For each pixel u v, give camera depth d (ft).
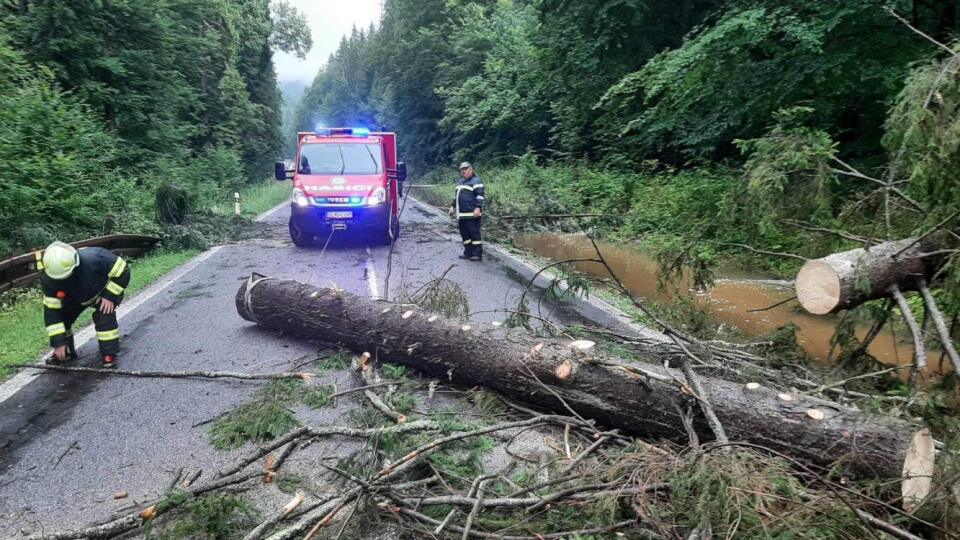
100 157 43.34
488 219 44.88
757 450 9.95
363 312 16.61
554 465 10.91
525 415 13.38
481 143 106.73
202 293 26.00
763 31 31.48
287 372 16.21
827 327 20.68
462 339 14.33
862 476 9.37
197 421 13.44
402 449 10.97
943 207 13.32
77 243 29.14
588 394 12.13
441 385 15.08
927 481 8.71
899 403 11.32
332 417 13.55
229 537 9.31
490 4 121.49
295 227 38.83
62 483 10.91
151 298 25.20
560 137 72.08
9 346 18.71
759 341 16.14
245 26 129.80
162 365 16.96
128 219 39.24
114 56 51.24
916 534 8.80
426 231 47.88
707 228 18.97
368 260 33.78
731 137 42.83
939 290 13.55
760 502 7.90
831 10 30.32
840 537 7.73
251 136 130.31
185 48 66.33
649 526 8.70
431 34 132.16
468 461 10.73
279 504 10.23
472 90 95.09
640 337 16.47
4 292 24.21
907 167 14.08
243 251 38.06
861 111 35.12
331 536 9.19
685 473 8.53
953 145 12.42
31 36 45.21
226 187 85.81
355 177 38.27
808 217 17.62
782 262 26.02
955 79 12.73
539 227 45.42
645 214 41.57
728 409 10.78
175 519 9.80
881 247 13.34
